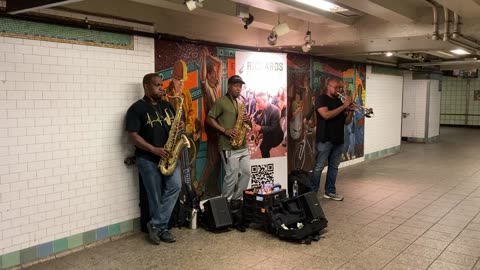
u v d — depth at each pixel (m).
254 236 3.92
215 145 4.76
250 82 4.80
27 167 3.15
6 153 3.03
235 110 4.39
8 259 3.09
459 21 3.99
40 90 3.19
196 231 4.06
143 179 3.75
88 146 3.54
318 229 3.88
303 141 6.44
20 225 3.14
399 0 3.87
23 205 3.15
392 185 6.06
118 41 3.71
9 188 3.06
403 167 7.57
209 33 4.73
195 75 4.47
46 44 3.21
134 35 3.83
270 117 4.96
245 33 5.26
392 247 3.60
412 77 11.44
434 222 4.30
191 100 4.45
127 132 3.80
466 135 13.42
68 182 3.42
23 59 3.08
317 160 5.13
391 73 9.00
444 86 16.44
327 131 5.05
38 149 3.21
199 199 4.26
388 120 9.05
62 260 3.34
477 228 4.11
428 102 11.27
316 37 5.00
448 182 6.25
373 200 5.20
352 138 7.68
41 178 3.24
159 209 3.75
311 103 6.56
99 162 3.64
